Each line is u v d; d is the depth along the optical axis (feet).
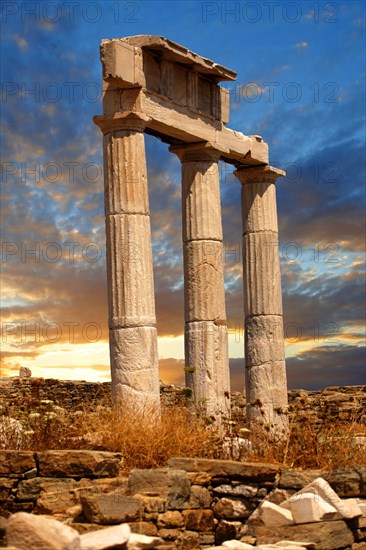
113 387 70.03
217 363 78.64
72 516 47.65
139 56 72.28
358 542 49.90
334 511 48.67
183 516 49.39
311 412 102.12
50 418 59.77
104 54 70.85
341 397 106.93
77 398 112.37
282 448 59.77
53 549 35.76
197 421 62.59
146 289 70.85
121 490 49.52
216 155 81.15
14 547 35.94
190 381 78.48
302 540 47.57
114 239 71.00
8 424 61.72
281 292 89.76
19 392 108.47
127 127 71.41
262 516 48.78
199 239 79.61
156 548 40.24
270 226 89.56
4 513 50.83
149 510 47.75
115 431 57.88
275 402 86.74
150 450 55.93
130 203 70.95
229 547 43.01
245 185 90.12
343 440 60.64
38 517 36.78
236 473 51.98
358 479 51.42
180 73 77.87
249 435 65.57
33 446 57.88
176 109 76.69
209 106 81.51
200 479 51.47
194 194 80.02
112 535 38.60
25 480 51.42
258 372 87.25
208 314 78.89
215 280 79.56
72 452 51.26
